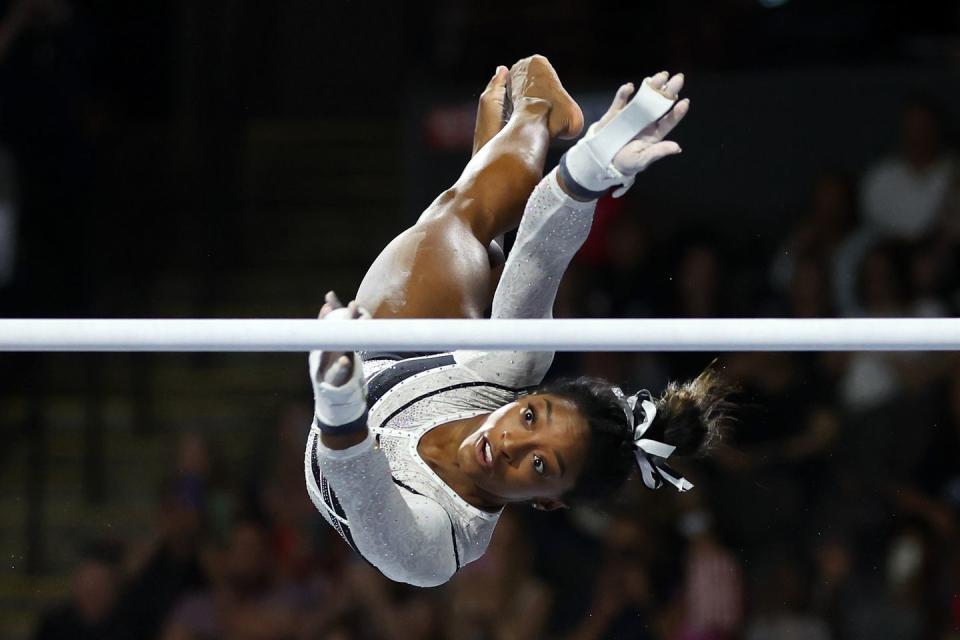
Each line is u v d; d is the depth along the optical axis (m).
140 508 19.42
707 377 8.70
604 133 7.48
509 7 21.69
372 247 22.23
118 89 22.75
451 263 8.73
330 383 7.00
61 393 21.12
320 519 16.78
